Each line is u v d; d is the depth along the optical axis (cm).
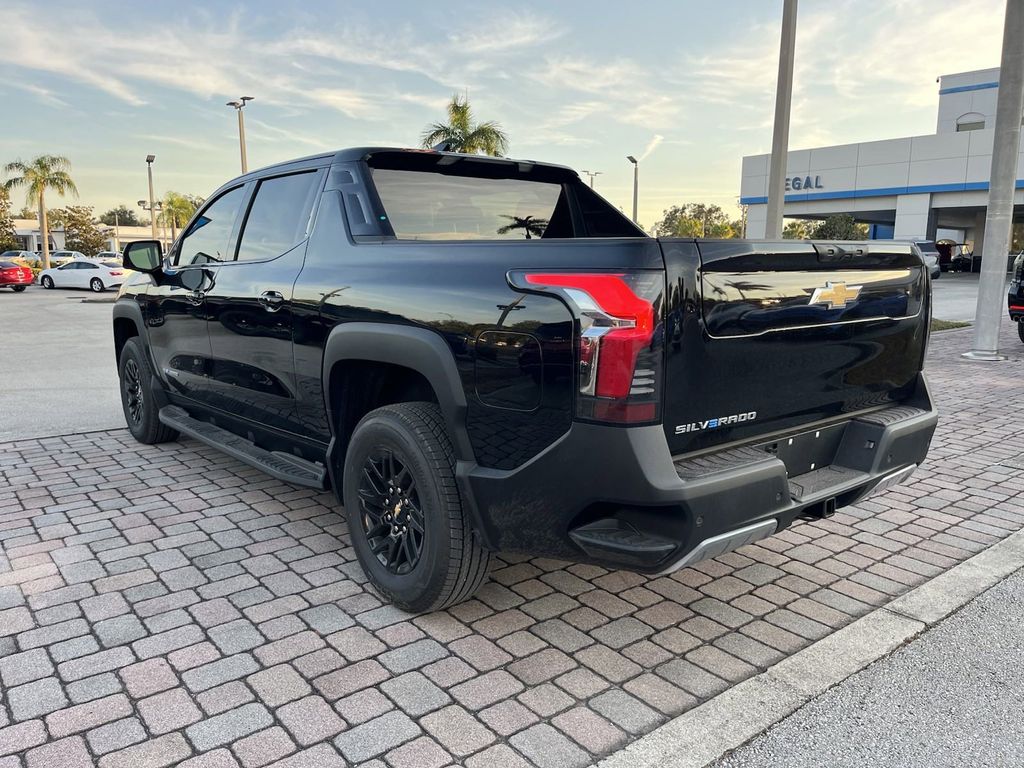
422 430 289
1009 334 1328
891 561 370
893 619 309
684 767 221
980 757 227
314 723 239
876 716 246
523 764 221
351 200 344
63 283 3134
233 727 237
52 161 4375
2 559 363
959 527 414
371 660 277
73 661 274
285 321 353
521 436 255
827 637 295
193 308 442
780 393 276
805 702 253
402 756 224
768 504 257
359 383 339
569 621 308
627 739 234
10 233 5781
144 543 383
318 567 356
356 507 326
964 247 5072
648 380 231
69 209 6894
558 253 246
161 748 227
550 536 257
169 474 498
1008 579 347
